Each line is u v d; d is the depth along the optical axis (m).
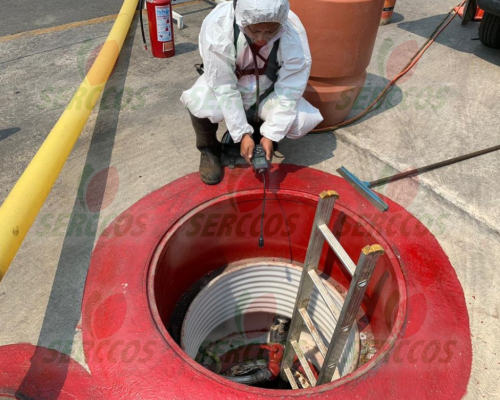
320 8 2.32
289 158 2.67
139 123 2.98
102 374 1.64
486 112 3.18
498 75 3.68
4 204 1.87
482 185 2.52
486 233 2.25
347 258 1.60
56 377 1.63
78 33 4.35
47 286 1.94
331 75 2.59
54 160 2.19
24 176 2.03
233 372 2.94
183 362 1.68
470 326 1.84
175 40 4.16
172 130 2.92
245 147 2.22
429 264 2.08
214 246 2.55
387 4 4.47
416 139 2.88
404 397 1.62
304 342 2.89
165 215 2.27
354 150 2.77
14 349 1.71
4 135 2.88
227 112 2.14
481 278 2.03
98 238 2.15
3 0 5.27
